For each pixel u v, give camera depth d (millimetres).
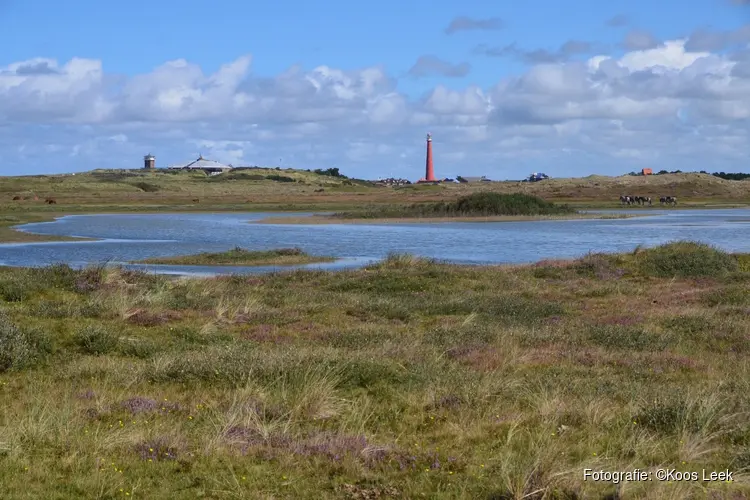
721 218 88062
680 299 23578
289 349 14531
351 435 9500
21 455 8594
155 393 11891
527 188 168500
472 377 12609
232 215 96438
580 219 86125
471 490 7816
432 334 17391
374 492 7793
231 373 12672
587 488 7680
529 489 7609
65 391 11719
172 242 54344
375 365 13000
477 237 60125
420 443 9430
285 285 27188
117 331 17062
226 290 24922
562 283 27891
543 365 14438
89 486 7742
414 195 158000
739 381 12680
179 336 17094
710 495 7586
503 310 21406
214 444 9094
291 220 83750
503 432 9734
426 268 30125
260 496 7645
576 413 10500
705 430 9438
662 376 13461
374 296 24969
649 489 7633
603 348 15953
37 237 57000
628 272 29938
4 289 21438
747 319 19328
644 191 156875
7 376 13000
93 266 25031
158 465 8477
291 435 9570
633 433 9562
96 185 169250
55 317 18375
